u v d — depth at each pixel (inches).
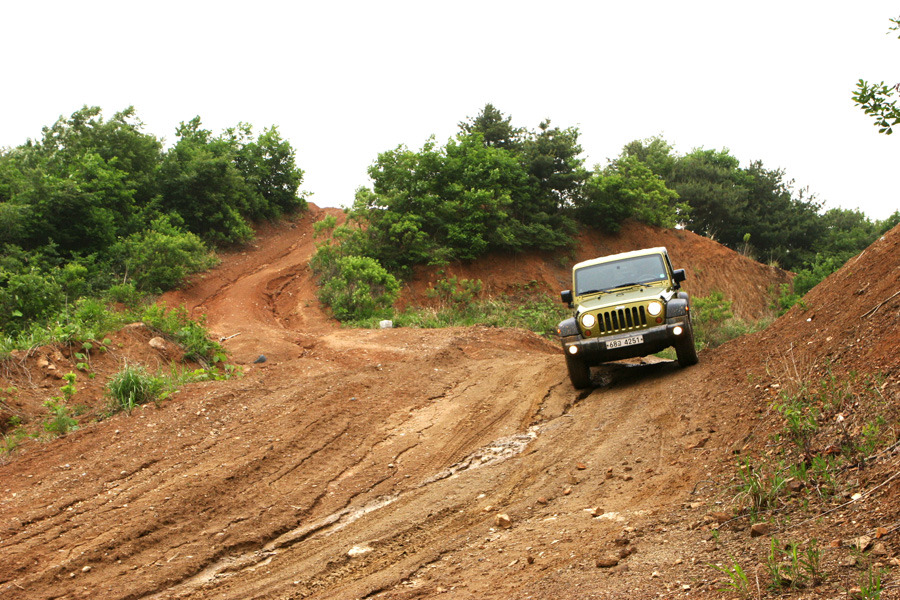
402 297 1279.5
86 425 373.1
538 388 439.8
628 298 426.9
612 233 1704.0
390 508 260.7
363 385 447.8
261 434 348.8
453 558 204.5
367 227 1386.6
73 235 1277.1
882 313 275.3
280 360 656.4
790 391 262.4
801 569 138.7
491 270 1449.3
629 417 337.1
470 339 714.2
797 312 398.0
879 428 194.5
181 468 305.4
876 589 119.1
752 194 2279.8
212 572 217.6
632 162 1823.3
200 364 558.3
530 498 251.0
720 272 1724.9
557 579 168.6
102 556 226.1
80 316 555.2
